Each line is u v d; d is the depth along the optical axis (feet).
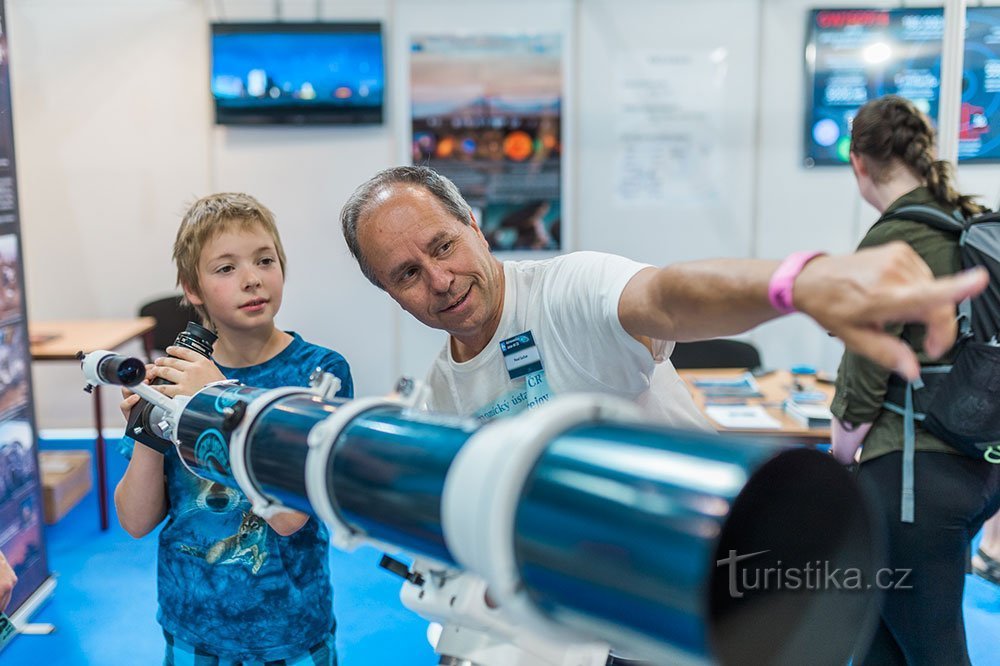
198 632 4.48
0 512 8.66
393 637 8.98
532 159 15.80
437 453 1.69
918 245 5.49
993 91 13.80
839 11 15.20
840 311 1.66
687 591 1.18
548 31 15.51
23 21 15.40
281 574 4.47
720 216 16.07
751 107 15.72
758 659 1.37
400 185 3.73
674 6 15.49
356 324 16.34
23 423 9.30
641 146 15.89
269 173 15.88
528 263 4.10
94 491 13.56
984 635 8.76
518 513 1.43
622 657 2.84
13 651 8.68
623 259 3.54
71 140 15.74
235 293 4.42
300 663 4.56
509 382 4.06
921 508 5.50
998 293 5.21
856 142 6.02
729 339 11.88
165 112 15.70
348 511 1.88
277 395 2.33
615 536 1.28
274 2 15.42
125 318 16.24
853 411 5.78
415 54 15.52
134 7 15.40
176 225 15.99
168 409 2.78
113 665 8.45
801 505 1.44
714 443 1.31
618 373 3.70
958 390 5.29
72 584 10.19
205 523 4.46
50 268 16.03
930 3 15.12
